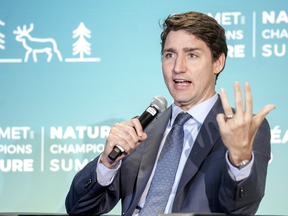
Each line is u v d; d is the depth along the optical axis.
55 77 4.87
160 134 2.75
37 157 4.75
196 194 2.24
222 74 4.46
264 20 4.47
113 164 2.34
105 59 4.79
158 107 2.39
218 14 4.55
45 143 4.77
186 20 2.56
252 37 4.47
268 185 4.21
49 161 4.73
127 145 2.21
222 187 1.96
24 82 4.91
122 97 4.69
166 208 2.37
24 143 4.80
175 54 2.61
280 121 4.30
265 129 2.40
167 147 2.60
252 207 1.97
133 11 4.79
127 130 2.21
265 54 4.43
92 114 4.73
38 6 4.99
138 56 4.72
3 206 4.69
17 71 4.93
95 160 2.55
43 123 4.81
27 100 4.88
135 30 4.75
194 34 2.55
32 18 4.98
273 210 4.16
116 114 4.68
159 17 4.72
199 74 2.54
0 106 4.89
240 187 1.87
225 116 1.82
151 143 2.71
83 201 2.47
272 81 4.39
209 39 2.58
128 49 4.75
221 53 2.72
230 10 4.54
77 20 4.90
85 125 4.73
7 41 4.99
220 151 2.34
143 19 4.75
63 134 4.76
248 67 4.43
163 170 2.50
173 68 2.59
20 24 4.99
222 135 1.80
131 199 2.56
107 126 4.68
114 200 2.73
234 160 1.84
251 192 1.88
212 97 2.71
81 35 4.87
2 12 5.00
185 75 2.54
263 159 2.18
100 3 4.87
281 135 4.27
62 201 4.63
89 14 4.88
